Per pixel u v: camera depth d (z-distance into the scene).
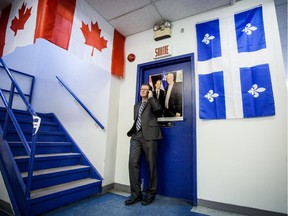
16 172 1.80
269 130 1.93
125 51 3.13
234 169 2.04
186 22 2.68
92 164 2.73
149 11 2.57
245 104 2.07
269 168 1.88
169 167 2.51
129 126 2.83
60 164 2.53
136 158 2.30
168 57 2.71
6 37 2.05
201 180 2.18
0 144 2.03
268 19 2.13
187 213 1.93
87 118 2.96
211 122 2.24
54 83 3.62
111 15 2.64
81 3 2.27
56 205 1.91
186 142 2.46
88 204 2.10
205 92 2.32
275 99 1.94
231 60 2.23
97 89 2.96
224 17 2.40
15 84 2.04
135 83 2.91
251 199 1.91
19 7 2.03
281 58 1.99
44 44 3.97
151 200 2.18
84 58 2.24
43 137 2.84
